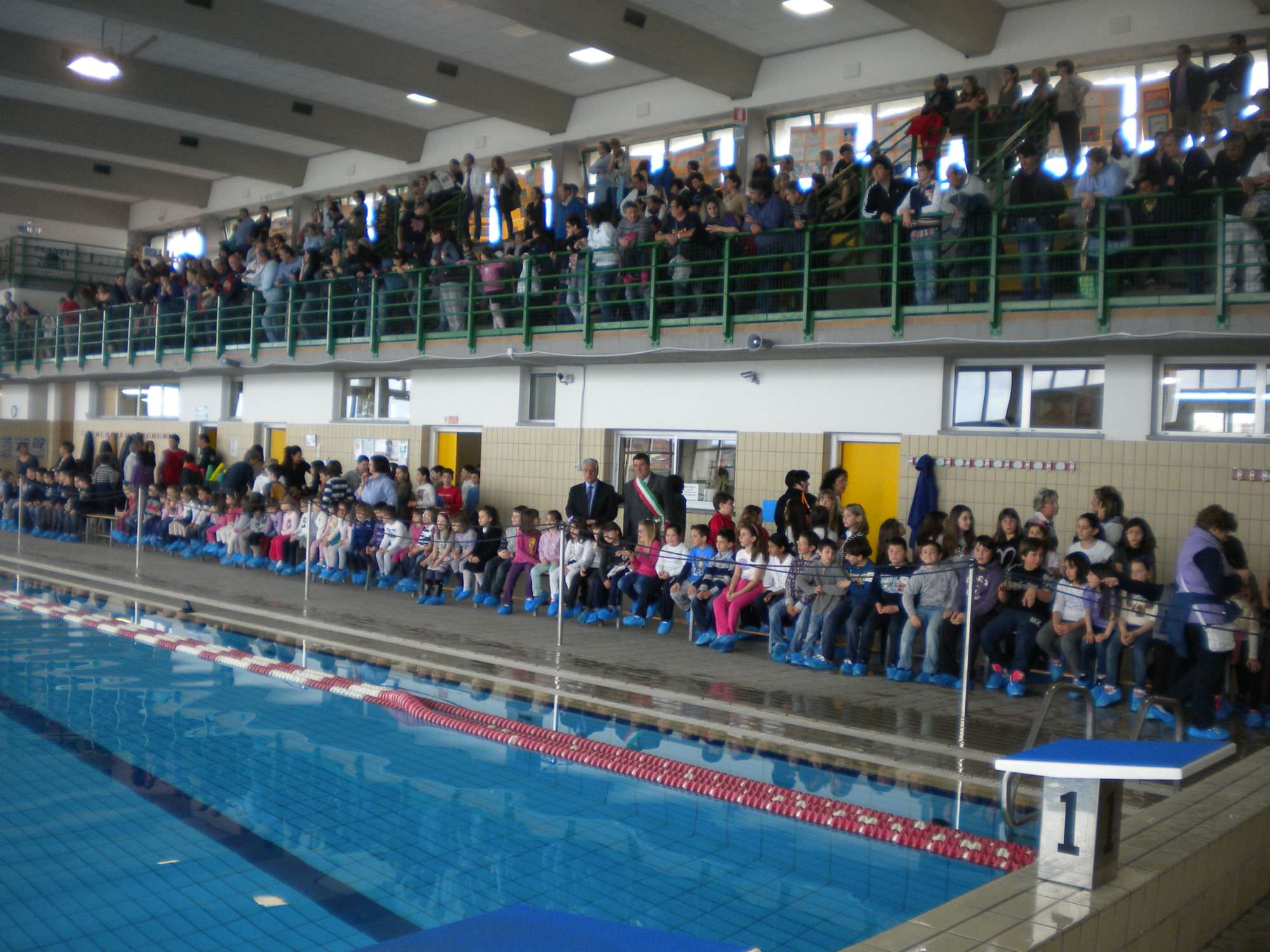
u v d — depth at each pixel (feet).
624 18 44.60
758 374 44.06
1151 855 13.91
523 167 61.67
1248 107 34.88
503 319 50.47
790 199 42.32
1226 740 25.11
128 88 54.90
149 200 86.28
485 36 49.55
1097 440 35.91
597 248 46.42
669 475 42.39
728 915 16.05
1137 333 32.99
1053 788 12.99
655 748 24.75
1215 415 34.71
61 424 86.38
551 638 36.17
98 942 14.74
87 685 29.94
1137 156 36.09
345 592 45.85
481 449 53.88
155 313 72.49
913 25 40.96
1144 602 27.96
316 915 15.74
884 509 41.24
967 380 39.24
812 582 32.96
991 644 30.12
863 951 10.75
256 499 54.90
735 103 51.16
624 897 16.62
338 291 59.88
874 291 41.86
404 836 19.10
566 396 50.75
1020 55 42.93
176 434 73.67
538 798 21.42
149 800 20.59
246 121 58.34
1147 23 40.11
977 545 30.76
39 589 47.70
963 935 11.14
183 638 36.58
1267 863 16.60
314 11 47.55
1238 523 33.37
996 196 39.63
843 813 20.11
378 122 63.00
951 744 23.91
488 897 16.52
